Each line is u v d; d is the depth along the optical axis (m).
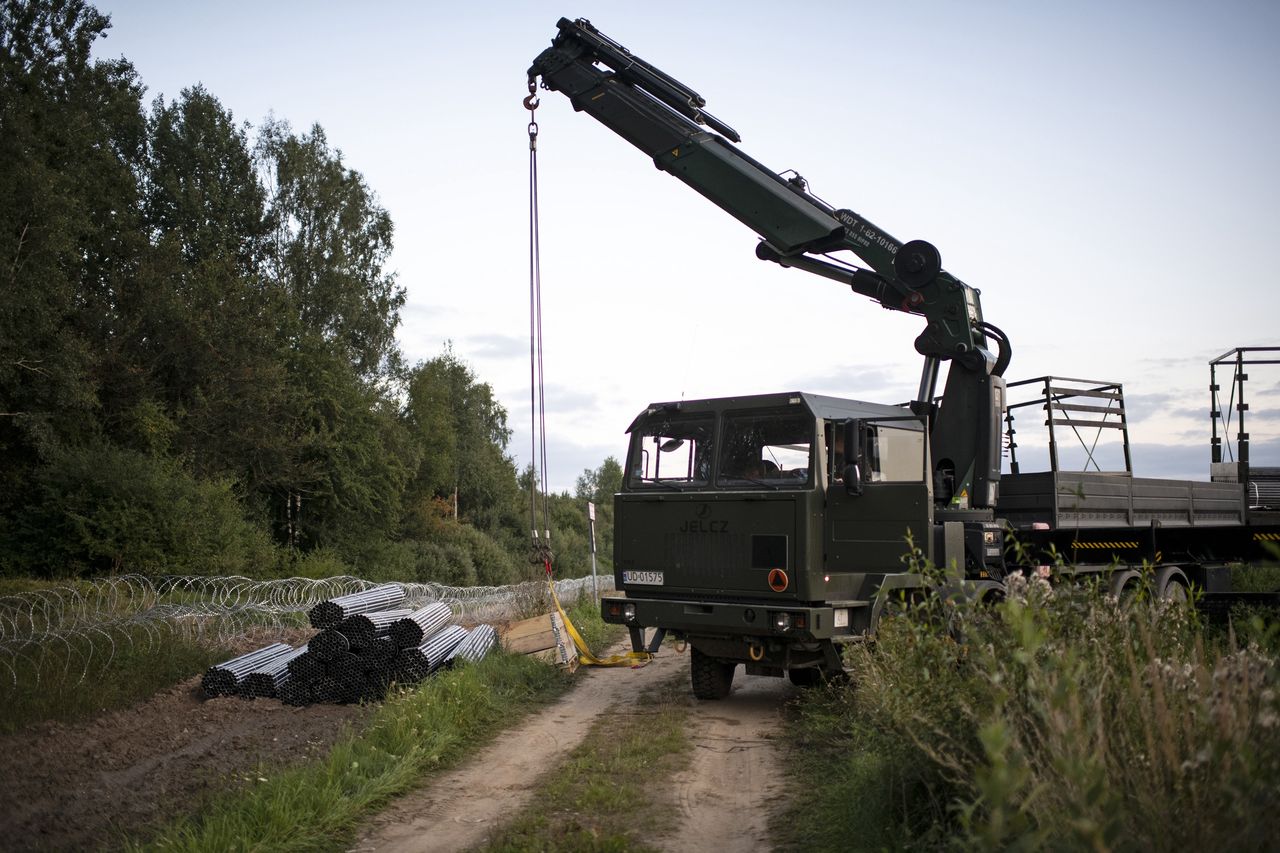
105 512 23.73
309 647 10.37
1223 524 14.02
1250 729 3.66
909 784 5.57
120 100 34.19
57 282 26.94
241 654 13.42
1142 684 4.38
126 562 23.78
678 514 10.30
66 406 27.42
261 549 29.72
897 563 9.52
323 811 6.29
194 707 10.13
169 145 40.91
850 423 9.52
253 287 36.94
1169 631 5.85
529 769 7.75
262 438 35.19
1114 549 12.49
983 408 11.00
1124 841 3.52
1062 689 3.75
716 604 9.74
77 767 7.57
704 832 6.08
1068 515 11.29
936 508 10.48
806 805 6.46
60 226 26.47
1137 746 4.03
